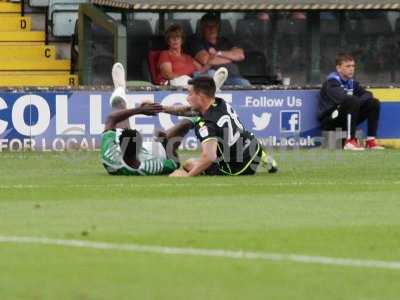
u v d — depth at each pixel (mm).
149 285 17906
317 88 42250
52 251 20375
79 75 44625
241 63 46250
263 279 18375
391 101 42938
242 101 41844
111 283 18016
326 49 47125
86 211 25281
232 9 45344
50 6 47375
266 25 46719
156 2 44844
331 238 21891
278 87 42031
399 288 17938
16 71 46562
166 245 21031
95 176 32656
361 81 47469
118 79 34469
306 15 46812
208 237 21859
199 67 45219
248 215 24766
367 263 19625
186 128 33188
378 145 42938
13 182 31156
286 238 21828
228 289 17719
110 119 33156
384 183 31062
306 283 18141
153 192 28688
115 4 44688
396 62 47562
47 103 40812
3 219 24062
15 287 17719
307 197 27922
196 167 32375
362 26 47281
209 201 27031
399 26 47500
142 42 45594
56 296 17141
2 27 47688
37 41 47281
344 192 28984
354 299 17234
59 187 29812
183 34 45938
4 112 40625
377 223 23750
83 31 44188
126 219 24078
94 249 20578
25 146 40781
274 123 42094
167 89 41062
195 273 18750
